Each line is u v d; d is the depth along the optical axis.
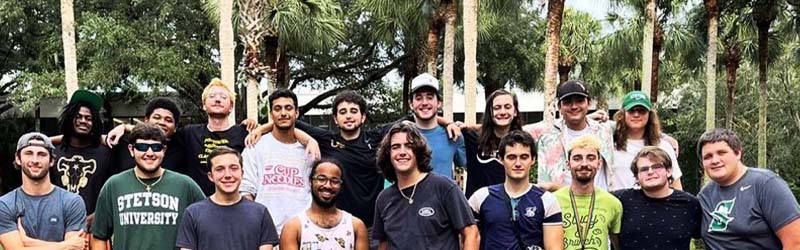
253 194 5.11
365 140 5.42
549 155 5.21
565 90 5.18
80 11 19.28
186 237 4.32
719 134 4.26
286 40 14.20
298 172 5.17
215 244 4.29
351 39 21.11
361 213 5.32
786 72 21.84
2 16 18.69
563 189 4.70
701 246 9.78
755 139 21.78
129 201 4.47
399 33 19.50
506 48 21.73
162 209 4.49
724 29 18.84
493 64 21.69
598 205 4.55
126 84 18.92
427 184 4.37
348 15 19.77
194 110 21.55
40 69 19.73
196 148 5.37
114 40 17.42
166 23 19.17
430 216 4.28
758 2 17.11
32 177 4.47
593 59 22.05
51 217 4.51
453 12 14.40
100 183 5.11
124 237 4.44
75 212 4.61
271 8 13.26
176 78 18.03
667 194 4.48
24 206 4.48
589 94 5.23
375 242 4.75
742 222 4.13
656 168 4.41
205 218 4.33
